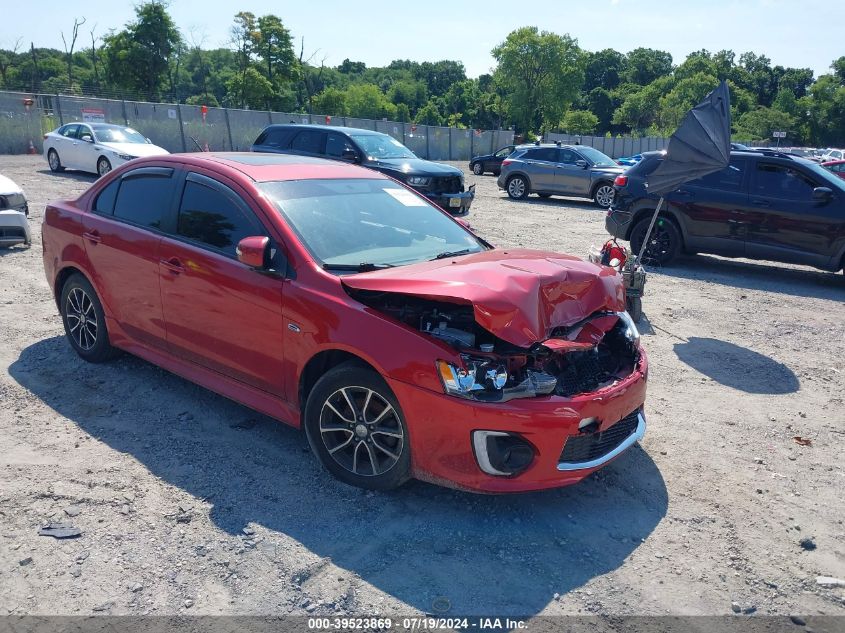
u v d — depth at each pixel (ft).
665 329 24.62
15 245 31.55
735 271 36.22
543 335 11.32
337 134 46.34
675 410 17.24
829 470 14.34
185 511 11.66
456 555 10.79
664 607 9.85
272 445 14.15
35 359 18.24
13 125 91.20
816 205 31.86
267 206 13.62
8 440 13.88
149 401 15.98
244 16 217.36
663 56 510.58
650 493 13.05
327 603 9.58
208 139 109.29
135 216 16.11
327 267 12.80
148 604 9.44
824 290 32.45
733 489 13.35
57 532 10.91
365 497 12.32
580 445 11.61
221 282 13.75
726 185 33.99
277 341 12.96
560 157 66.28
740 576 10.65
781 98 403.13
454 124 388.37
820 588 10.44
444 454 11.23
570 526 11.78
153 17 204.64
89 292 17.25
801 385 19.49
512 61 267.80
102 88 211.41
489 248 15.90
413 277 11.64
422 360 11.09
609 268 13.99
